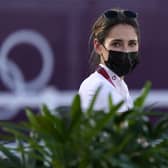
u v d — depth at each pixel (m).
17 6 24.97
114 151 4.27
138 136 4.45
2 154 4.89
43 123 4.40
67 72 25.34
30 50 25.16
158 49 25.62
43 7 25.16
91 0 25.17
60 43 25.31
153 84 25.53
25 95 25.02
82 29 25.31
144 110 4.57
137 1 25.30
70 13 25.25
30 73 25.09
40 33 25.17
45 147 4.50
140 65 25.53
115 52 6.95
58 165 4.47
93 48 7.27
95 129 4.34
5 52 24.97
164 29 25.55
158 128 4.52
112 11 6.99
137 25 7.03
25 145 4.70
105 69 6.95
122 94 6.96
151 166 4.41
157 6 25.47
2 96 24.88
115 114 4.46
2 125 4.53
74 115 4.37
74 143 4.39
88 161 4.35
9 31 24.95
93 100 4.48
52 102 25.06
